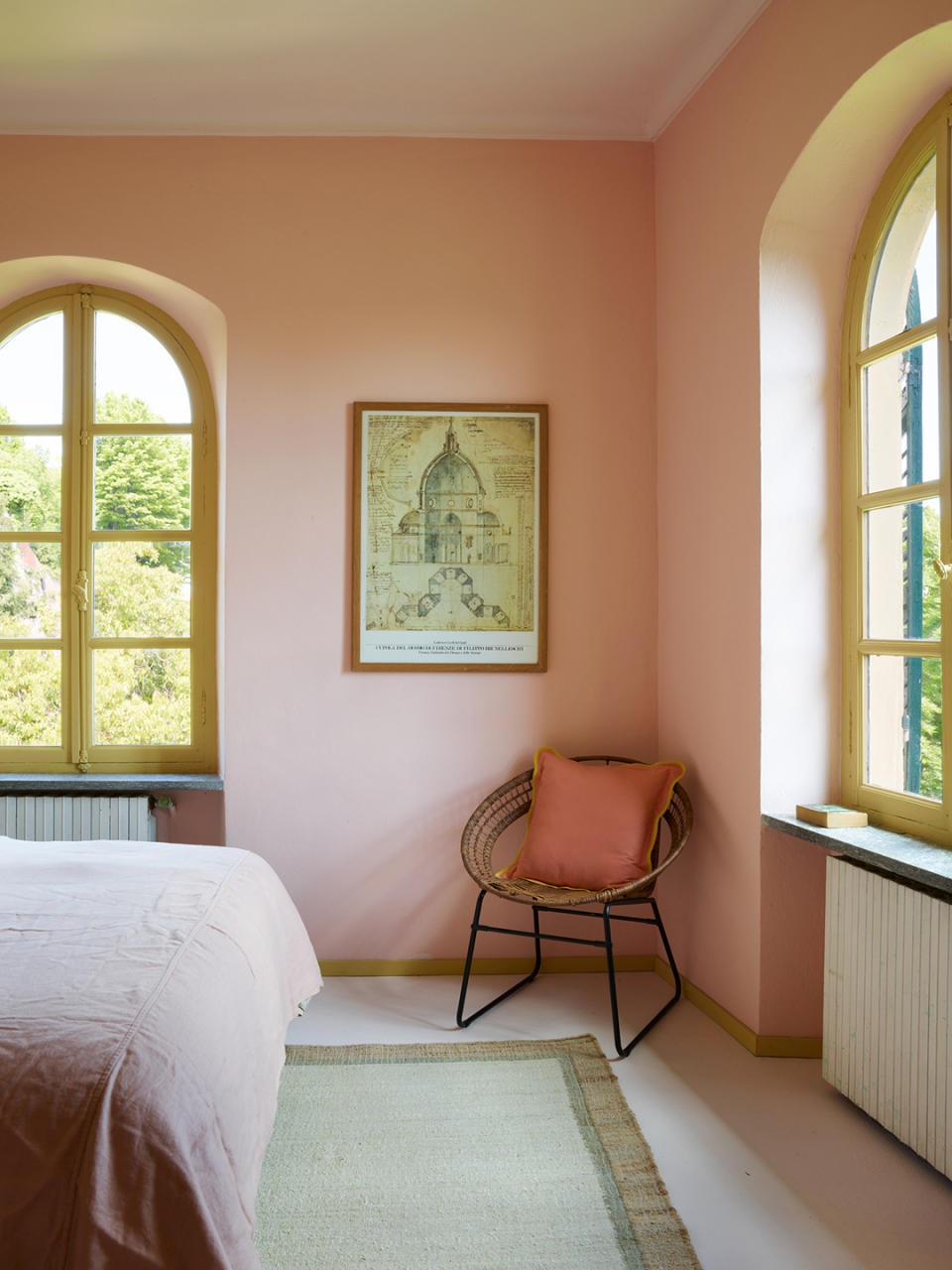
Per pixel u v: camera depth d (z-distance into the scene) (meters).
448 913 3.35
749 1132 2.24
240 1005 1.68
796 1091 2.45
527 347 3.40
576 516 3.41
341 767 3.34
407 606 3.36
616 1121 2.26
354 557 3.34
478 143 3.40
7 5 2.73
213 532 3.56
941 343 2.28
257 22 2.83
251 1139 1.52
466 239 3.39
